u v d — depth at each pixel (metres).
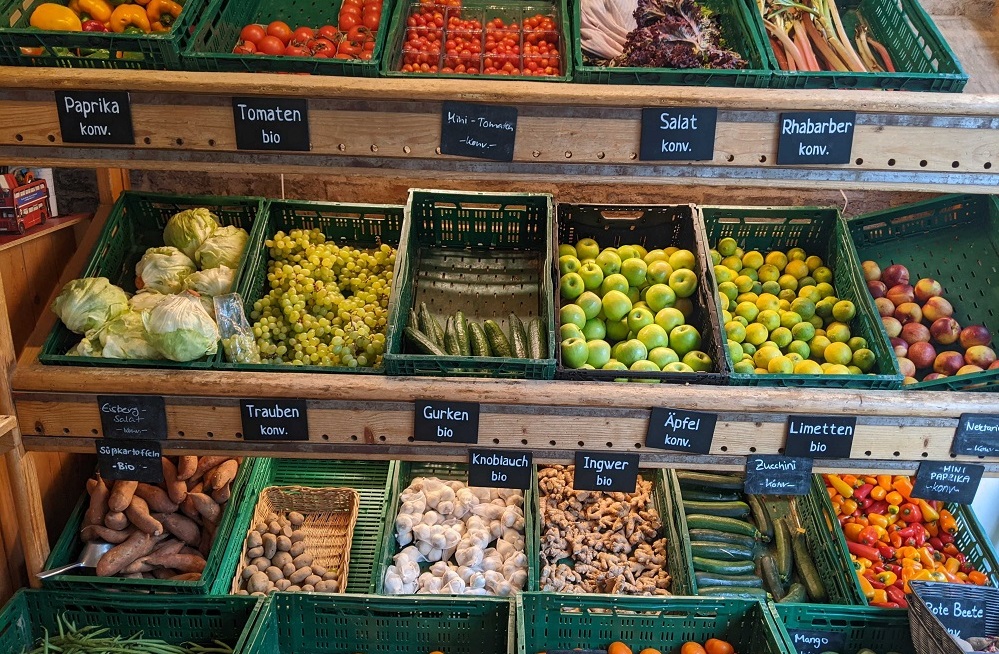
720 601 2.65
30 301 2.88
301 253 3.12
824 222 3.29
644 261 3.09
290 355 2.90
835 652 2.72
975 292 2.97
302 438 2.49
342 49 2.53
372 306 3.01
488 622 2.71
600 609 2.73
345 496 3.26
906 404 2.35
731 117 2.10
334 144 2.15
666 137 2.12
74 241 3.15
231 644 2.68
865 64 2.57
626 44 2.37
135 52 2.19
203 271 2.90
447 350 2.78
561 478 3.48
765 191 3.54
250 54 2.11
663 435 2.43
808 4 2.70
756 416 2.40
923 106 2.06
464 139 2.13
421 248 3.31
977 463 2.45
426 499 3.30
